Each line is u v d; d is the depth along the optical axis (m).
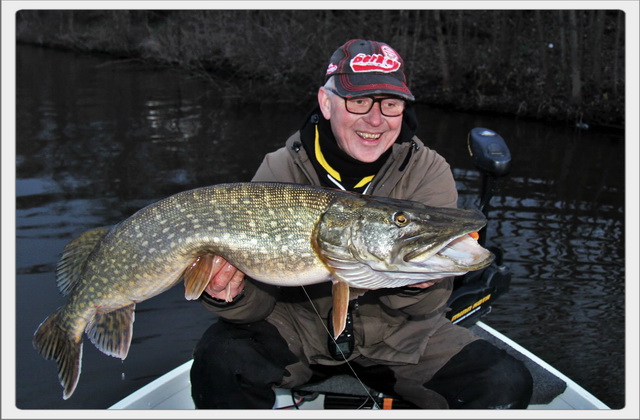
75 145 3.83
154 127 4.36
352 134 1.00
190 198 0.90
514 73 5.05
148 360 1.55
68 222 2.49
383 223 0.88
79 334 0.93
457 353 0.98
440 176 1.04
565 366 1.50
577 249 2.24
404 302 0.99
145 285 0.91
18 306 1.77
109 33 8.23
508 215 2.61
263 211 0.88
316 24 5.49
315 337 1.04
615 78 4.37
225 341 0.98
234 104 5.26
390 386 1.04
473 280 1.26
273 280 0.90
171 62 6.82
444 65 5.23
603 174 3.27
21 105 5.00
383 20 5.43
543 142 4.01
